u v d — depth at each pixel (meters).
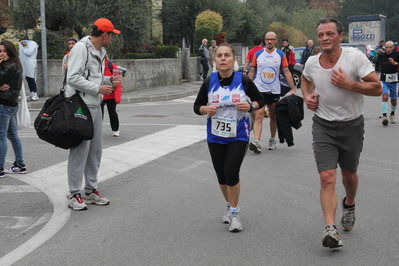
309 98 4.74
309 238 4.97
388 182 7.01
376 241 4.86
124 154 8.92
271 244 4.82
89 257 4.56
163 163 8.26
